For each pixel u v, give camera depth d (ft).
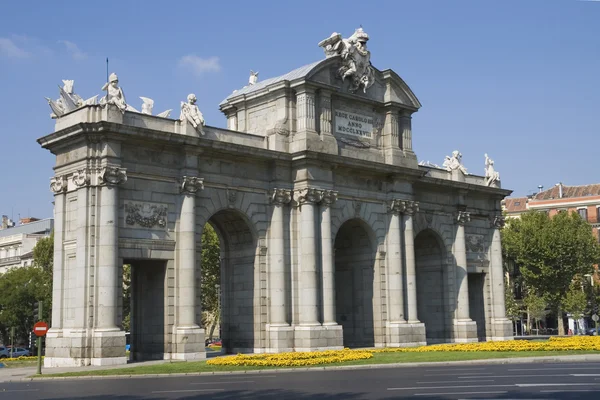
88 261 146.41
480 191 235.40
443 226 224.74
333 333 176.55
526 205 472.85
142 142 154.71
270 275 176.35
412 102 207.51
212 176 167.73
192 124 163.02
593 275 409.69
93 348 142.92
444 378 100.53
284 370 123.75
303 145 177.88
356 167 188.44
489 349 167.84
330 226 181.57
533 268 342.23
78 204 149.38
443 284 224.74
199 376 115.44
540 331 418.10
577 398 74.59
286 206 179.83
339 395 80.64
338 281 207.72
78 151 151.84
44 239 357.00
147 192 156.04
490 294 240.32
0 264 481.87
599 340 179.83
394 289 196.13
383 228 199.21
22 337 362.33
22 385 108.27
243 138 175.83
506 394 78.74
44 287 341.21
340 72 191.11
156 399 80.89
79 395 87.76
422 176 209.46
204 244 295.48
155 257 155.84
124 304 322.75
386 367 129.08
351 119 194.08
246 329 177.47
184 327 156.04
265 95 186.39
